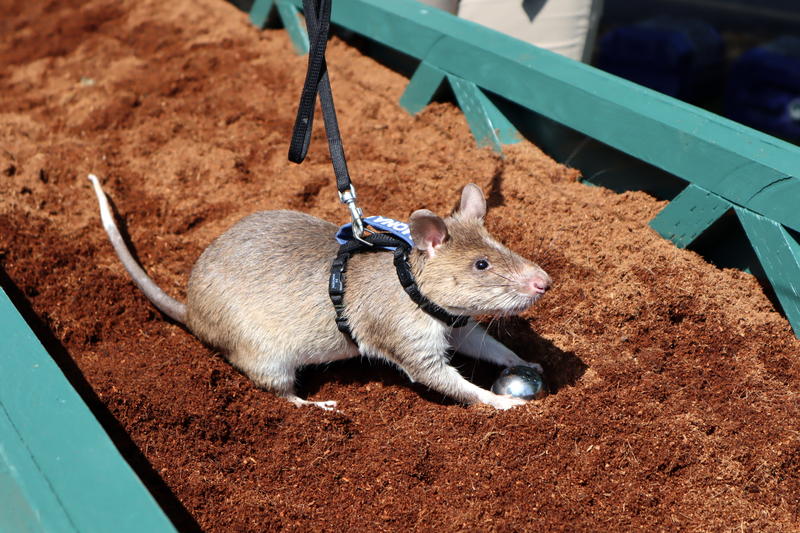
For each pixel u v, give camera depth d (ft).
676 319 4.12
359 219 3.96
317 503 3.69
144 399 3.89
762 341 4.04
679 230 4.30
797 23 9.04
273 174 4.95
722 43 7.08
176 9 6.53
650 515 3.62
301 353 4.03
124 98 5.52
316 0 3.92
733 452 3.75
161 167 5.05
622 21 9.22
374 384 4.14
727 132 4.15
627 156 4.50
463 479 3.72
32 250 4.51
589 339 4.10
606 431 3.82
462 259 3.88
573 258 4.32
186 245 4.66
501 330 4.19
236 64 5.76
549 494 3.66
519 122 4.85
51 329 4.21
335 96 5.34
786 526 3.59
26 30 6.61
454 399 4.07
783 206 4.00
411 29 5.04
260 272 4.01
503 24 5.23
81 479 3.28
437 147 4.95
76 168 5.03
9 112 5.51
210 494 3.68
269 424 3.93
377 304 3.94
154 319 4.32
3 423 3.38
